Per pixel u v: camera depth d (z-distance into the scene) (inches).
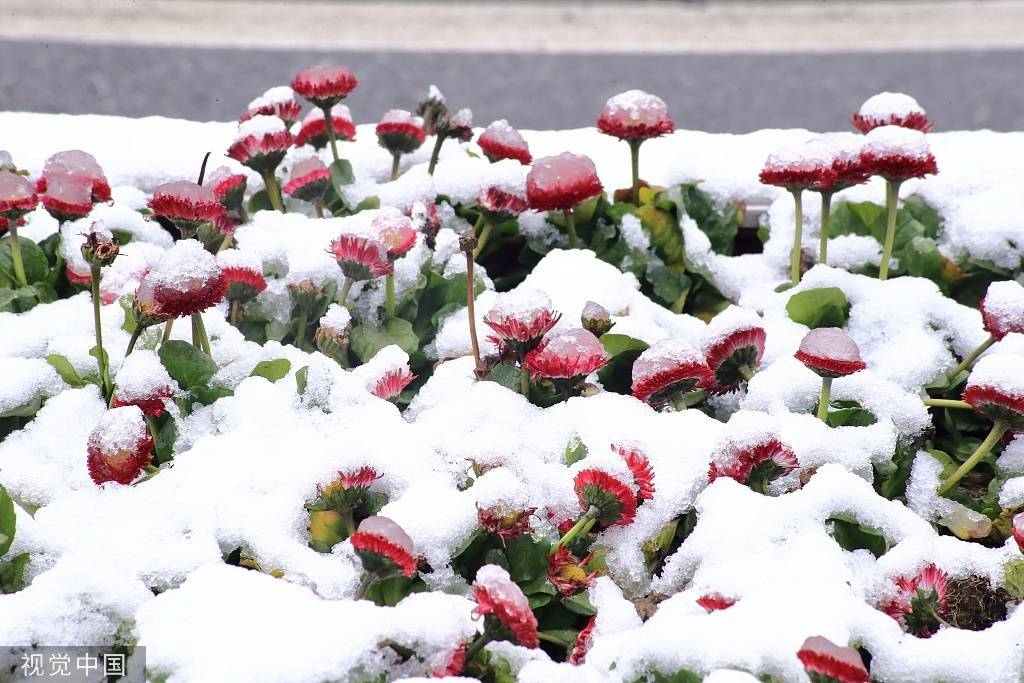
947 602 63.1
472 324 74.5
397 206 90.6
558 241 91.0
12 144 100.9
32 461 69.0
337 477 63.2
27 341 77.3
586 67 338.6
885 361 79.4
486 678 58.4
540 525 65.4
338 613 54.6
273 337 81.2
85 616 57.0
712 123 290.5
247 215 92.7
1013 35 372.5
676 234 91.8
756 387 74.5
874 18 400.2
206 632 53.9
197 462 66.8
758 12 413.7
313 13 394.3
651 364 68.3
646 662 54.9
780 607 56.1
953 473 73.1
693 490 66.3
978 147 100.4
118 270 82.4
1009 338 73.4
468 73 328.5
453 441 68.6
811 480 65.2
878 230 92.1
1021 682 57.1
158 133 105.0
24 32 346.6
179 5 393.4
